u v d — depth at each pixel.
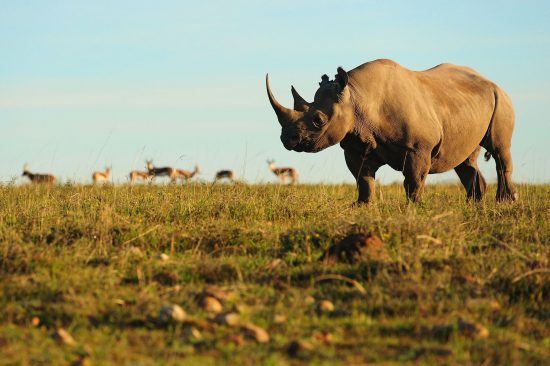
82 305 23.84
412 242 30.53
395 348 21.05
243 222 37.56
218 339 21.27
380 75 43.47
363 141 43.09
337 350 20.78
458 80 48.91
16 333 21.78
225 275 27.67
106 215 35.59
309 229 33.00
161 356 20.20
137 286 26.55
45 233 33.00
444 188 66.12
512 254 29.84
